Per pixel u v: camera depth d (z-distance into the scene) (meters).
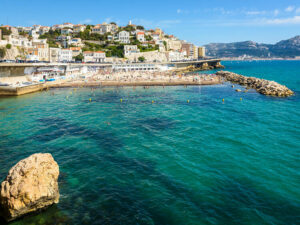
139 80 118.00
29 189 19.48
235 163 29.78
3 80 92.75
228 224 19.22
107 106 66.00
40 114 56.25
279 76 154.00
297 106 62.81
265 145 35.66
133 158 31.52
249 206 21.39
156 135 40.69
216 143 36.56
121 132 42.41
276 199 22.47
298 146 35.16
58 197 22.17
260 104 66.19
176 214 20.34
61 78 120.75
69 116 54.28
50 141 38.03
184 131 42.59
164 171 27.89
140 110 60.59
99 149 34.69
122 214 20.33
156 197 22.75
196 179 26.02
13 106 65.50
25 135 40.94
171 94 85.69
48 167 21.30
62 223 19.25
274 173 27.28
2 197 19.22
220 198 22.56
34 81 101.31
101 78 124.81
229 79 130.50
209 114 55.22
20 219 19.64
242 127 44.56
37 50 155.75
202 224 19.20
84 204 21.64
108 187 24.47
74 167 28.97
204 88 99.62
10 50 134.88
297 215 20.28
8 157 31.88
